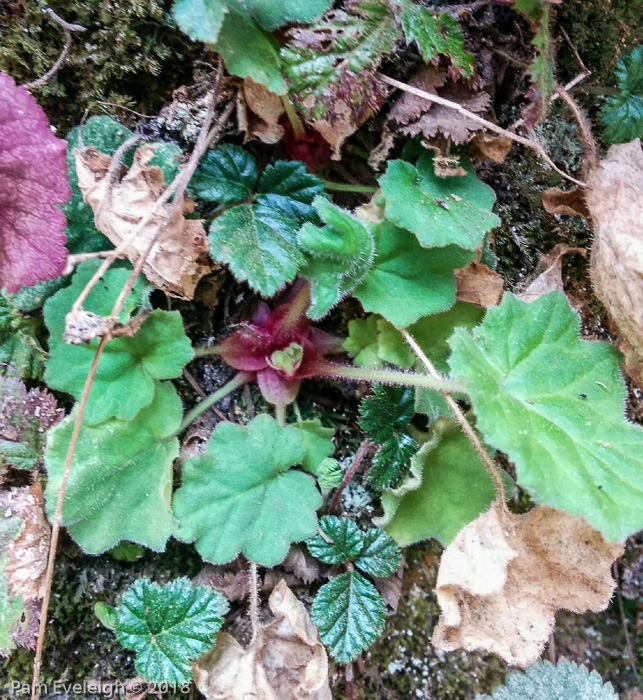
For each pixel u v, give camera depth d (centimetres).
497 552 17
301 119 18
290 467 19
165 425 18
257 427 18
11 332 18
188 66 18
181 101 18
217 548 17
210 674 17
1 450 17
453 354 16
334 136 18
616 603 24
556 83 20
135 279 16
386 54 18
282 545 18
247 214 18
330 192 20
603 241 18
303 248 18
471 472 19
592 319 22
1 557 17
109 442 17
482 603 17
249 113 18
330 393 21
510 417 16
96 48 18
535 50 20
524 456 15
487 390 16
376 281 19
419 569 22
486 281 19
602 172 19
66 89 18
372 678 21
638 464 16
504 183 21
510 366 17
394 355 19
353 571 19
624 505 16
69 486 17
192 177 18
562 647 23
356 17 17
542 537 17
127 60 18
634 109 20
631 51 20
